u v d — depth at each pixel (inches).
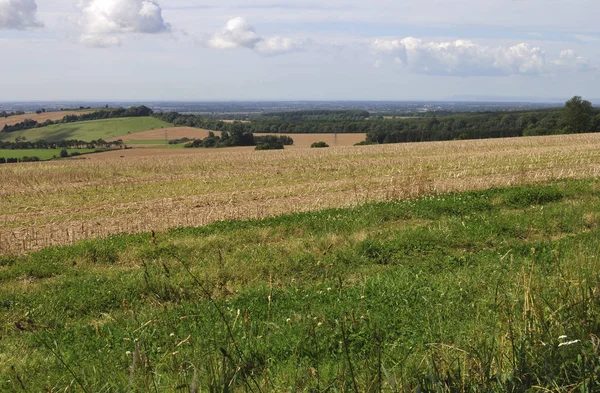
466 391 150.9
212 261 433.4
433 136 3371.1
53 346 270.4
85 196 973.8
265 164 1471.5
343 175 1158.3
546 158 1310.3
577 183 783.7
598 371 148.5
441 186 832.9
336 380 164.6
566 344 159.8
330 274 394.9
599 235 370.6
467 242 458.9
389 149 1881.2
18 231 666.2
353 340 233.3
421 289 311.3
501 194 693.3
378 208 628.1
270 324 252.2
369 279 351.3
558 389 143.2
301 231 550.0
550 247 399.9
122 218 730.2
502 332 187.8
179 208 800.9
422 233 474.3
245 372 181.2
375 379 157.2
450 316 254.7
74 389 200.7
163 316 281.7
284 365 209.6
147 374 175.8
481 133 3353.8
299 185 992.9
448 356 173.0
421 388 148.3
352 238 487.5
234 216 698.2
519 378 151.4
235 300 322.3
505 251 415.5
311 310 281.3
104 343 262.4
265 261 422.3
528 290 194.9
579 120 3243.1
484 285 305.7
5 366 244.2
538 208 598.9
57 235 631.8
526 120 3750.0
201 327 259.0
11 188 1099.3
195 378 140.0
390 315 269.7
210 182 1111.0
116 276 408.8
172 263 437.7
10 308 350.9
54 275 445.1
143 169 1419.8
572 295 199.8
